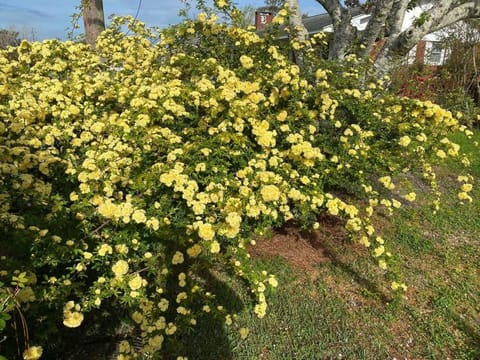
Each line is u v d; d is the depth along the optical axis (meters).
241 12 4.09
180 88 3.04
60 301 1.96
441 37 10.58
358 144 3.52
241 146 2.90
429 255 3.84
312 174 3.17
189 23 4.10
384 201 3.50
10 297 1.38
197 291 2.53
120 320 2.54
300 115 3.35
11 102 3.19
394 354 2.58
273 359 2.46
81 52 4.35
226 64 3.92
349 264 3.53
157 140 2.72
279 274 3.26
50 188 2.47
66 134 2.96
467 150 7.29
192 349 2.46
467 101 7.93
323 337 2.66
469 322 2.93
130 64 4.38
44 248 2.04
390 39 4.85
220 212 2.44
